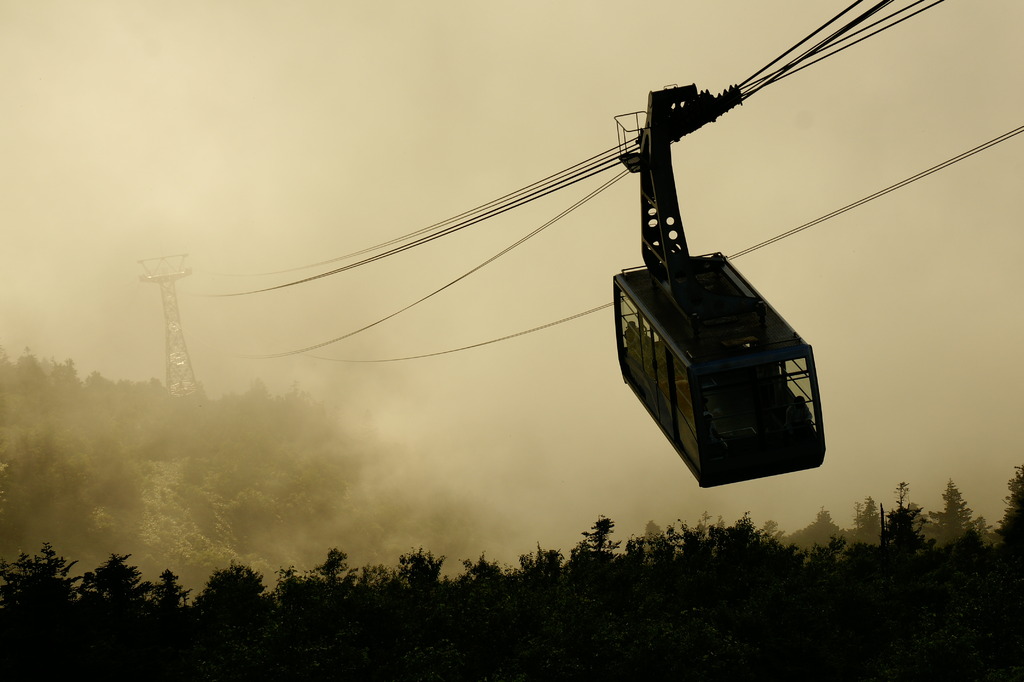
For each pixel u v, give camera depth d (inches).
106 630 2037.4
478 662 1988.2
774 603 2290.8
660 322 971.9
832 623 2258.9
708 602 2647.6
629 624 2116.1
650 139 939.3
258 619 2176.4
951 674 1820.9
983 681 1775.3
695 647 1998.0
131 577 2433.6
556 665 1887.3
